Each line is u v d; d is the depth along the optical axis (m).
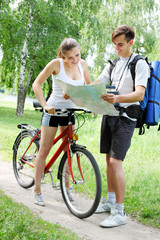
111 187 3.67
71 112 3.42
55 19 15.36
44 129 3.54
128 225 3.35
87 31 16.42
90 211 3.23
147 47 19.09
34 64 19.20
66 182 3.61
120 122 3.27
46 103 3.31
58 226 2.97
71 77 3.38
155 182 4.83
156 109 3.31
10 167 5.25
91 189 3.33
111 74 3.44
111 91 3.30
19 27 16.25
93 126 8.68
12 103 29.45
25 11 16.67
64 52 3.18
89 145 7.29
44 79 3.34
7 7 15.94
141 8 17.80
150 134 7.84
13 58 18.34
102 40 16.83
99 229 3.14
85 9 15.66
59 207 3.65
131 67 3.19
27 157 4.18
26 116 17.14
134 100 3.07
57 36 15.48
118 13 17.33
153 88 3.30
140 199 4.07
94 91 2.75
